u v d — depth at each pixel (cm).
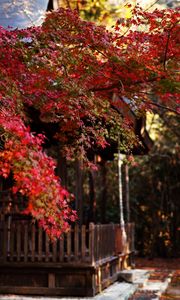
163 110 2002
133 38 663
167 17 655
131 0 848
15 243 1012
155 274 1523
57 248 1019
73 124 697
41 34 593
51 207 421
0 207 1105
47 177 415
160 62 682
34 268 963
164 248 2216
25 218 1133
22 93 627
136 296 1044
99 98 673
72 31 629
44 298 921
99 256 1022
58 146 1139
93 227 963
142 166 2227
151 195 2228
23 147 429
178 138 2164
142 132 1202
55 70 606
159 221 2214
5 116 490
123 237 1334
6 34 566
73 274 952
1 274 978
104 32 638
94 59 639
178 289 1224
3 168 440
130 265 1519
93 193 1560
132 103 743
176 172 2202
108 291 1029
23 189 418
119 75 675
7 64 573
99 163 1584
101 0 1289
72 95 620
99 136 686
